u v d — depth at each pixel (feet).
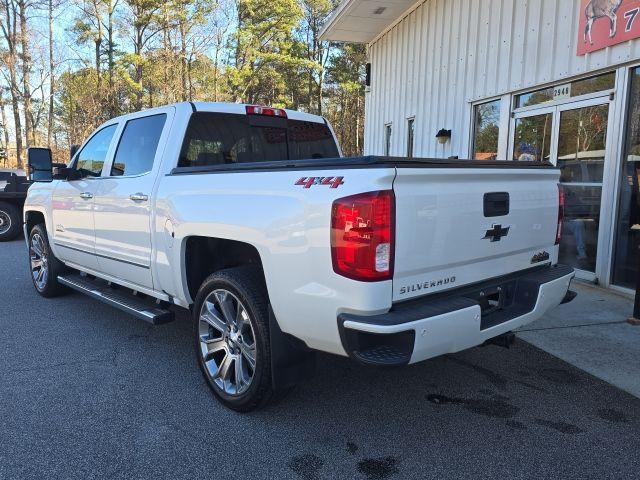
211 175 11.07
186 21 126.52
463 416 10.80
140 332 16.11
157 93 127.24
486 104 29.19
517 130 26.66
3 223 36.88
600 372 12.99
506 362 13.64
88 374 12.84
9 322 17.07
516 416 10.81
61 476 8.68
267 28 132.46
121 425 10.34
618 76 20.35
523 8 25.43
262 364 10.04
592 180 22.04
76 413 10.82
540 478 8.71
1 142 131.75
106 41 128.47
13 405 11.16
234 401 10.73
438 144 33.78
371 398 11.59
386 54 41.47
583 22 21.71
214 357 11.68
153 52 124.98
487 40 28.35
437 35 33.42
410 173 8.33
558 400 11.54
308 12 146.30
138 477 8.68
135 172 14.02
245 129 14.49
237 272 10.66
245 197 10.05
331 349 8.93
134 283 14.28
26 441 9.73
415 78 36.55
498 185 10.24
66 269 19.58
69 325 16.79
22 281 23.39
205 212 10.88
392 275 8.30
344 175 8.45
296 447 9.60
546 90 24.57
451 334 8.70
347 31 42.01
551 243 12.19
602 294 20.10
